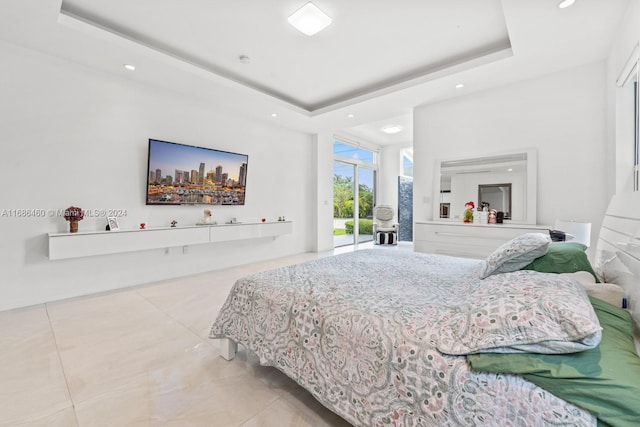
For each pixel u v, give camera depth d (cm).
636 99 248
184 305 285
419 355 102
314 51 302
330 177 626
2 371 170
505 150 346
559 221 271
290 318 150
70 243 285
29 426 129
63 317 252
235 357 192
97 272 324
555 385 81
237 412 141
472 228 334
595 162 294
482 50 301
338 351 127
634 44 206
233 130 450
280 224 504
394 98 386
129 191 344
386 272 201
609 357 84
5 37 255
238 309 183
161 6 235
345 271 204
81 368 175
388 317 121
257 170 491
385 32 268
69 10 241
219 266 441
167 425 131
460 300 139
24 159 276
